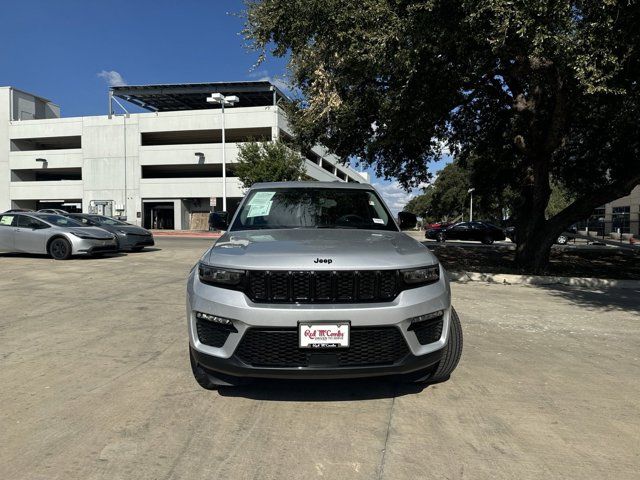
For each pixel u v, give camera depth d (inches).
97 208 1777.8
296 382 157.2
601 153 587.2
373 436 120.6
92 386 153.0
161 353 188.2
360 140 523.5
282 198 194.2
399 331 125.6
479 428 125.3
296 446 115.5
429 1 274.7
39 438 118.6
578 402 143.3
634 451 114.4
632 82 325.4
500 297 325.7
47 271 430.0
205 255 144.0
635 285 374.6
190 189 1793.8
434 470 105.3
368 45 325.1
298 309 122.0
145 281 374.6
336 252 132.3
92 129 1877.5
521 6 251.6
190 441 117.6
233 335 124.9
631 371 172.9
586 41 264.7
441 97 390.3
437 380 153.8
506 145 614.9
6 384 154.6
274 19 374.9
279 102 591.2
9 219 547.5
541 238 463.2
